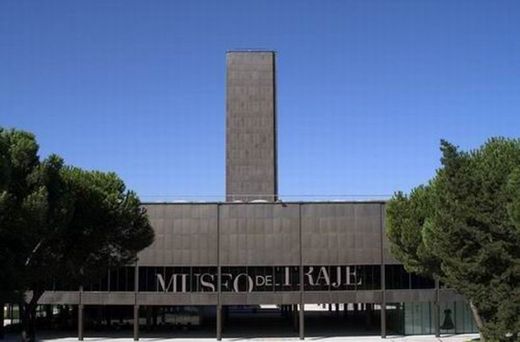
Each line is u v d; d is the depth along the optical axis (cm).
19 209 4138
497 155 4434
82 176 5147
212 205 7075
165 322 7875
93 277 5322
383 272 7000
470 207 4206
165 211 7062
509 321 4047
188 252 7012
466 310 7388
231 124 9419
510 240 4106
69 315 7700
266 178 9288
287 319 9625
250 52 9581
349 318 9488
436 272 5197
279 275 7000
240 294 6944
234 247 7019
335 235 7044
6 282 4216
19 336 6819
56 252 4959
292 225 7056
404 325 7300
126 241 5438
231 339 6881
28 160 4406
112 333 7400
